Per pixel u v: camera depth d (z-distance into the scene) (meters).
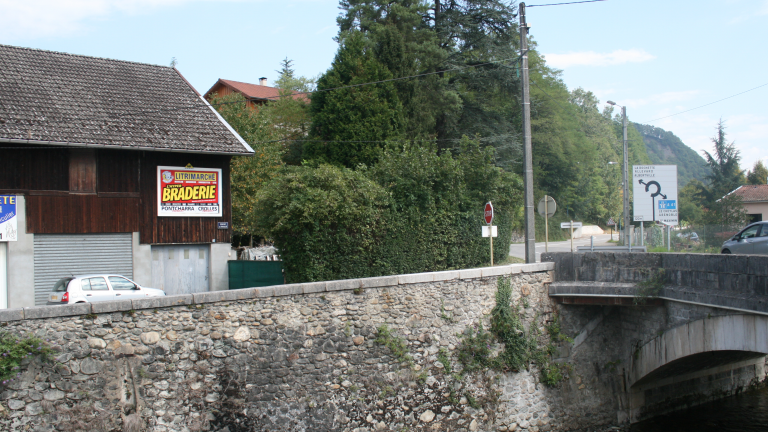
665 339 12.77
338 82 30.02
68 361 9.25
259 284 20.14
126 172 18.64
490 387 13.23
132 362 9.73
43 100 18.05
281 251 17.66
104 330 9.55
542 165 50.06
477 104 37.47
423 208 20.17
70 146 16.92
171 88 21.55
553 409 13.98
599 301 13.62
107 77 20.64
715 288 10.94
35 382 9.00
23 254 16.95
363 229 17.75
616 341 14.80
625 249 19.94
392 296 12.12
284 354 10.96
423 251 20.02
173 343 10.06
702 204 46.97
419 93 31.77
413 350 12.34
